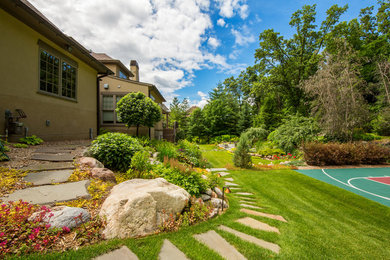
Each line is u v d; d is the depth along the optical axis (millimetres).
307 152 9766
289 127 13781
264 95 23422
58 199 2438
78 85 8289
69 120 7680
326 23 18062
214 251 2256
